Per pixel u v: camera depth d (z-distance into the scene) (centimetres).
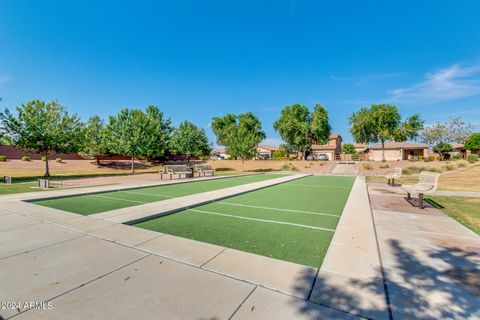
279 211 680
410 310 216
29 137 1875
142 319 205
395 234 444
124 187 1120
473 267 305
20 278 274
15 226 478
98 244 382
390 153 4544
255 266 305
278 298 235
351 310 215
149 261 320
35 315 210
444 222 528
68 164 3152
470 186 1179
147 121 2905
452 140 4334
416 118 3819
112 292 246
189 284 261
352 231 454
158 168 3522
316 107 4200
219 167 3672
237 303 227
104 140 3098
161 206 691
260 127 5647
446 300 232
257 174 2373
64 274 284
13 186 1201
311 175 2294
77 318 207
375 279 271
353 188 1103
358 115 4012
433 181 686
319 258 350
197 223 546
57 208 688
